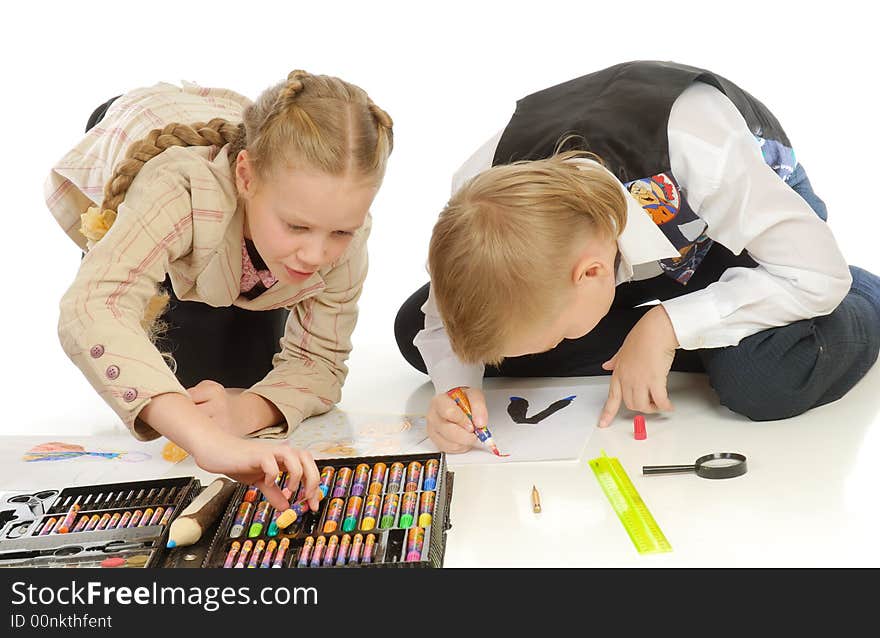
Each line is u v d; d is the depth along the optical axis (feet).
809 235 5.96
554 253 5.09
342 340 6.92
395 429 6.46
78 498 5.32
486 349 5.23
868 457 5.67
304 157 5.28
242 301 6.52
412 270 11.41
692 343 6.13
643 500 5.28
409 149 13.53
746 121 6.58
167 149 6.00
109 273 5.46
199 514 4.83
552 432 6.21
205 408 6.09
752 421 6.28
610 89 6.48
